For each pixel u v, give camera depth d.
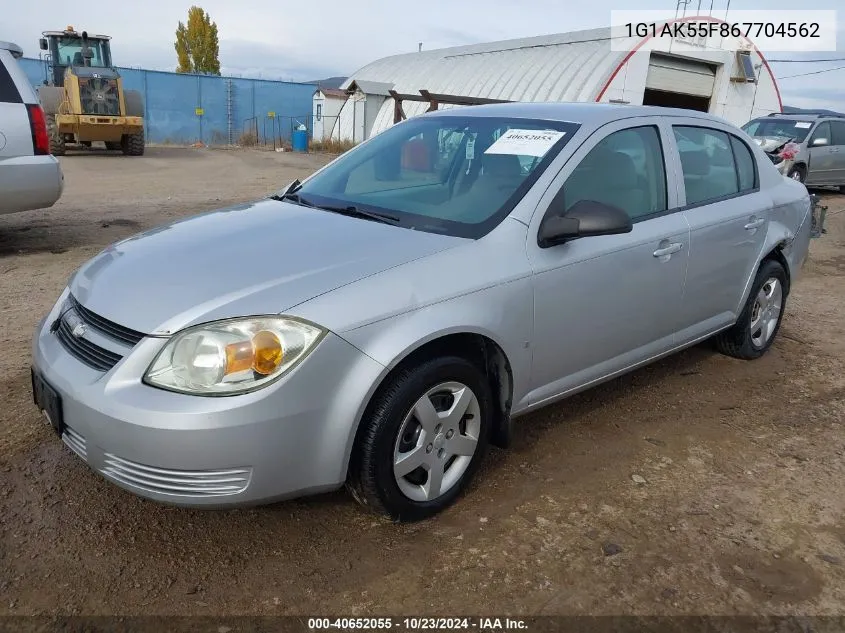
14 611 2.37
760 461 3.57
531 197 3.21
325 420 2.53
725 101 23.70
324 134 31.20
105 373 2.51
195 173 17.55
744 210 4.37
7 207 6.69
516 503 3.10
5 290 5.82
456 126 3.91
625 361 3.78
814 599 2.60
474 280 2.88
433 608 2.47
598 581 2.63
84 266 3.19
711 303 4.29
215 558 2.68
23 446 3.36
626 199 3.65
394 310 2.64
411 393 2.70
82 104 20.58
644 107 3.98
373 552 2.75
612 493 3.21
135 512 2.91
